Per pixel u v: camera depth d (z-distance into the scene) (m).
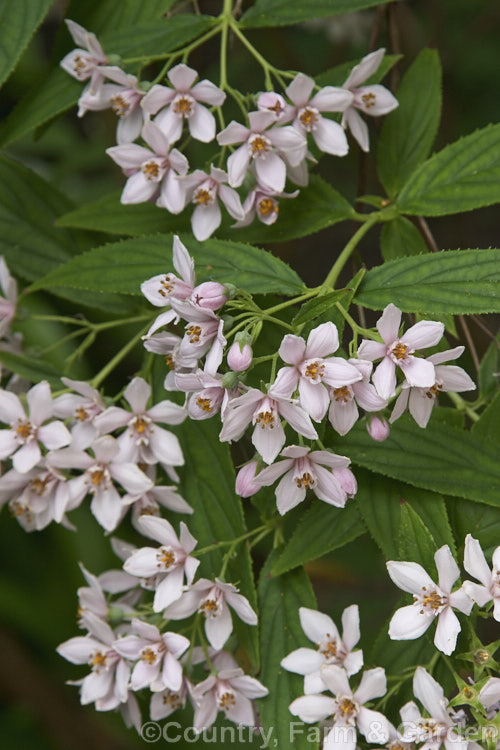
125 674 0.71
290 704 0.70
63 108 0.72
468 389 0.68
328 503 0.70
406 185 0.72
